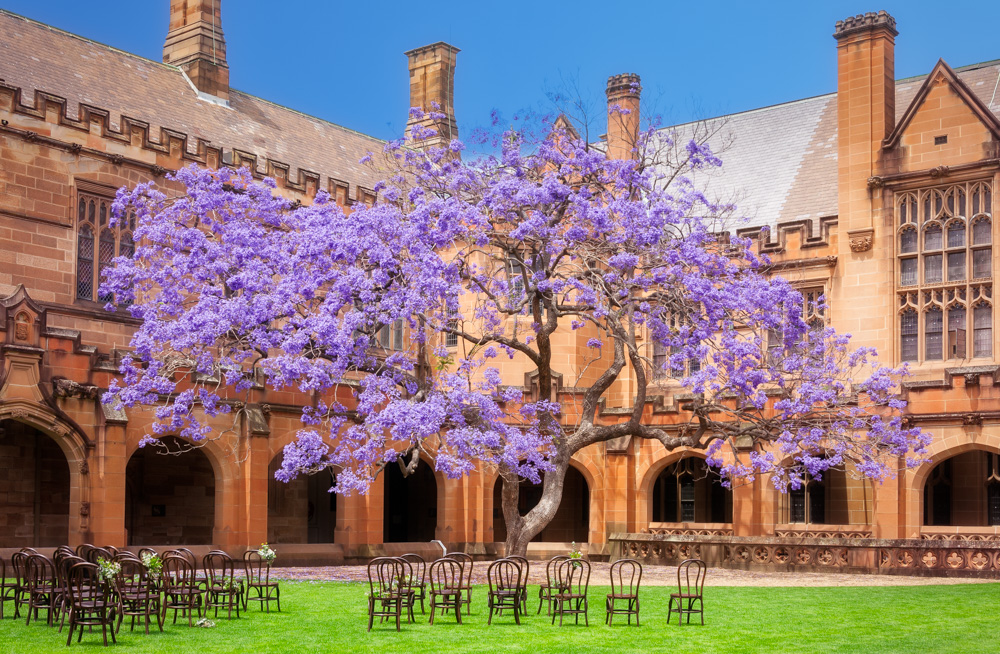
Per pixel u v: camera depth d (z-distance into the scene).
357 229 23.45
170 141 32.19
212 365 25.20
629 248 24.73
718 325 25.30
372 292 23.34
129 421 26.84
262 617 17.64
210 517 33.72
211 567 18.39
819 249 34.72
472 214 23.97
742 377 25.45
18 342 25.00
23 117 28.81
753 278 25.58
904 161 33.28
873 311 33.47
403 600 18.88
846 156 34.47
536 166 26.05
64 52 34.31
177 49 39.72
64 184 29.55
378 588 22.38
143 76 36.72
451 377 24.00
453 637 15.52
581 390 35.28
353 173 41.34
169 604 17.44
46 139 29.08
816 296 34.66
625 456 34.81
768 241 35.75
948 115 32.62
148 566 16.06
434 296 23.00
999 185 31.48
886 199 33.47
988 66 37.50
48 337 25.58
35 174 28.94
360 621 17.14
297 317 24.14
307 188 35.62
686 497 37.66
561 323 36.28
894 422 27.00
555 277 25.56
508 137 26.05
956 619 17.88
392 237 23.78
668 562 32.09
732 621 17.58
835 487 34.06
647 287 26.14
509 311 25.06
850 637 15.78
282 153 39.03
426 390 23.95
